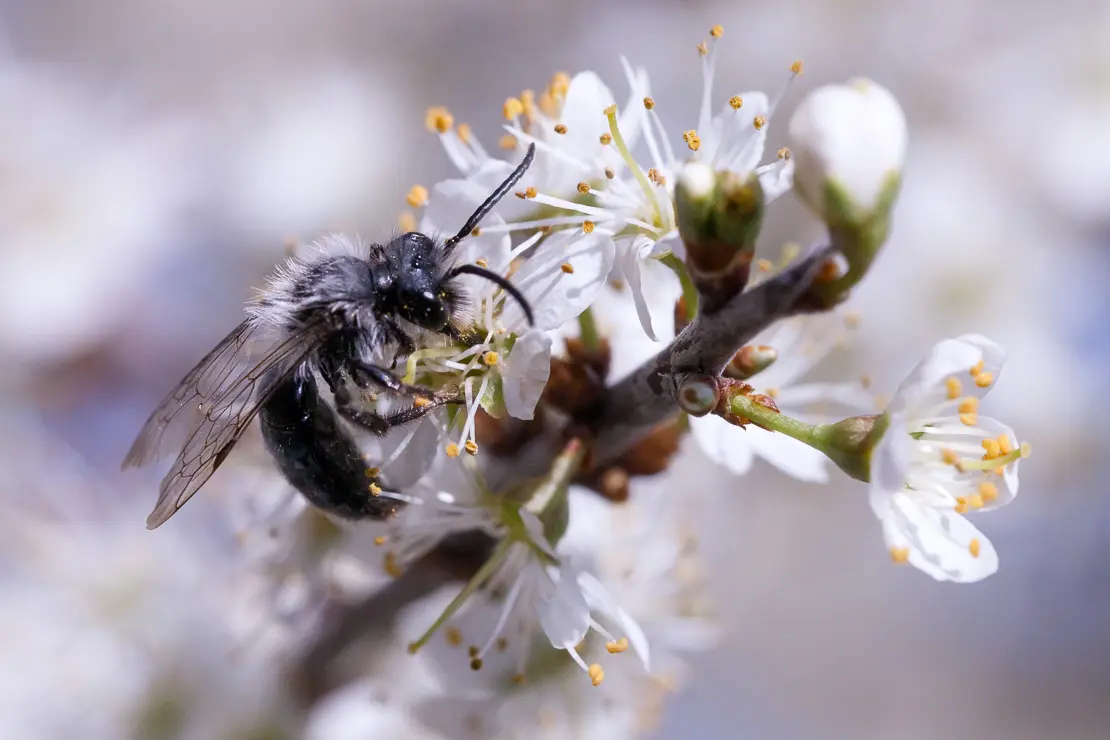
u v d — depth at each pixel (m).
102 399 0.16
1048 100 0.17
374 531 0.12
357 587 0.13
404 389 0.12
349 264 0.12
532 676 0.13
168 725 0.14
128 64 0.19
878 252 0.11
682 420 0.12
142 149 0.17
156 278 0.17
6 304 0.16
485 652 0.12
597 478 0.12
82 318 0.16
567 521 0.12
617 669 0.13
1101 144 0.17
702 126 0.12
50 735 0.14
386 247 0.12
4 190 0.16
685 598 0.13
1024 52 0.17
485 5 0.20
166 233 0.17
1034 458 0.17
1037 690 0.19
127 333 0.16
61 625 0.14
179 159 0.17
